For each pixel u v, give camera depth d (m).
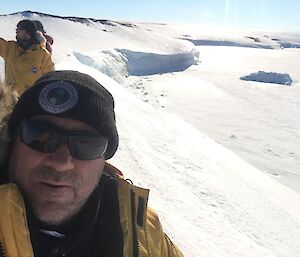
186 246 1.78
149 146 3.41
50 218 0.49
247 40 45.25
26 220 0.46
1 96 0.52
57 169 0.48
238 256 1.99
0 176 0.53
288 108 13.20
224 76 18.77
